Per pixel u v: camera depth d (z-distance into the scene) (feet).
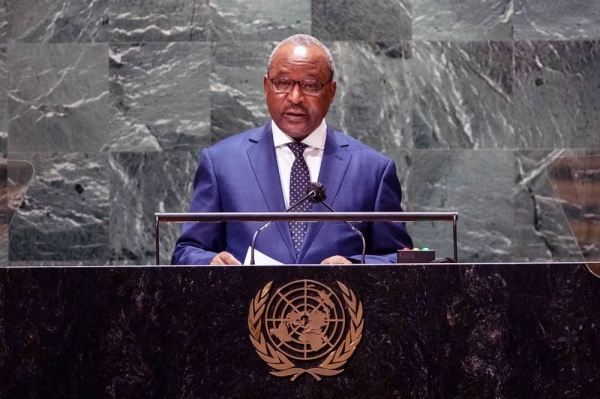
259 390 24.43
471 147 55.42
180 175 54.95
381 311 24.67
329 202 36.86
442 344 24.57
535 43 55.72
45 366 24.49
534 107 55.57
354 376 24.50
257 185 37.01
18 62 54.65
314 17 55.47
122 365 24.47
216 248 36.68
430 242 55.01
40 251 54.19
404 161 55.42
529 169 55.36
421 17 55.72
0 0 54.80
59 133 54.65
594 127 55.31
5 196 36.37
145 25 55.21
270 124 38.93
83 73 54.85
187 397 24.38
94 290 24.62
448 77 55.57
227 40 55.31
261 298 24.61
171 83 55.11
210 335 24.53
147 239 54.70
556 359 24.57
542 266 24.75
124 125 54.95
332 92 38.58
